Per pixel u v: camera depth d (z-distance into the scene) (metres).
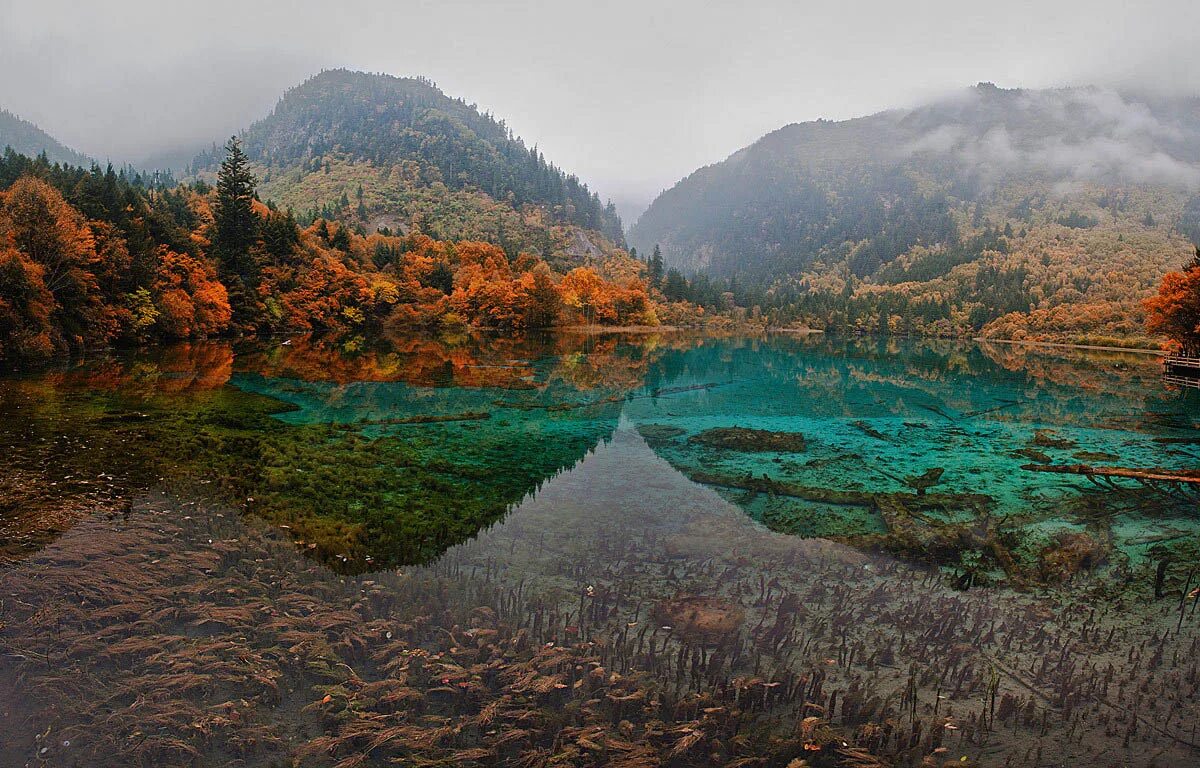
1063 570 12.94
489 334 105.25
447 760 6.74
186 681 7.64
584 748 6.93
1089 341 117.25
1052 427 30.17
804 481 19.94
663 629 9.81
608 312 145.50
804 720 7.42
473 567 11.94
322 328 92.19
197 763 6.54
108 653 8.07
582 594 10.96
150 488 15.27
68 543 11.41
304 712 7.47
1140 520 16.47
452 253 143.75
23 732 6.78
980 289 187.25
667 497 17.45
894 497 18.28
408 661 8.38
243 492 15.54
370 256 124.38
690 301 195.12
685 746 6.95
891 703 8.11
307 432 23.86
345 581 10.62
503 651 8.69
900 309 177.25
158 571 10.38
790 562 12.89
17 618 8.83
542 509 15.87
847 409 34.81
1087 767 7.00
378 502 15.77
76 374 36.75
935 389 44.69
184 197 112.69
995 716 7.89
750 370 56.75
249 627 8.89
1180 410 35.94
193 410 26.98
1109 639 10.05
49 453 18.38
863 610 10.80
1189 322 61.59
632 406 34.03
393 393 35.50
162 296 59.25
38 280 41.22
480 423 27.67
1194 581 12.52
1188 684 8.73
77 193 58.59
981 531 15.34
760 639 9.62
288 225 93.94
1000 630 10.24
